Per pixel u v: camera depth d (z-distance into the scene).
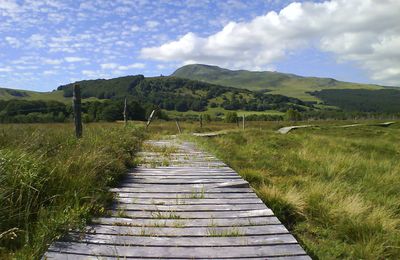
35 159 5.30
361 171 10.62
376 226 5.57
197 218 4.97
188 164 9.27
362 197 7.22
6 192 4.34
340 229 5.59
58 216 4.34
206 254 3.85
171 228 4.56
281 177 9.25
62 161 5.79
